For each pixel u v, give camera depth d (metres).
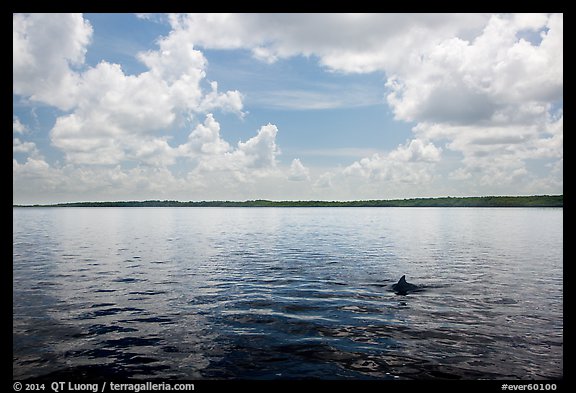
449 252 34.16
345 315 15.09
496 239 46.09
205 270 24.91
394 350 11.77
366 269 25.20
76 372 10.38
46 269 25.16
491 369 10.59
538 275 23.11
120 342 12.34
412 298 17.72
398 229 63.66
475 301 17.19
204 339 12.61
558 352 11.67
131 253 33.22
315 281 21.48
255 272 24.12
